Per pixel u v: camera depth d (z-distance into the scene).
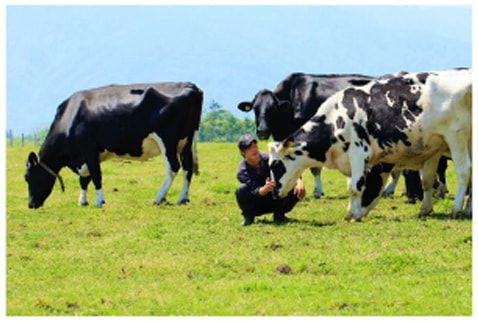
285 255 16.47
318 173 25.22
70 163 25.50
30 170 25.45
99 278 15.66
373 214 20.86
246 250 16.98
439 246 16.67
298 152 19.80
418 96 19.48
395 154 19.81
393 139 19.64
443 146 19.64
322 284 14.58
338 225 18.97
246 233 18.52
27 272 16.19
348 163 20.06
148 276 15.70
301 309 13.45
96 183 24.88
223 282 15.00
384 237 17.56
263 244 17.36
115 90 24.95
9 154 42.47
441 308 13.30
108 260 16.84
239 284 14.56
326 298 13.82
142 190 28.44
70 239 19.14
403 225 18.52
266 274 15.44
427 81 19.47
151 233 18.89
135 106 24.44
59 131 25.19
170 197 26.81
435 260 15.70
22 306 14.00
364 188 19.91
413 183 22.72
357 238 17.56
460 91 19.12
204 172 32.50
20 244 18.81
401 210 21.50
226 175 31.91
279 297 14.02
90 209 23.72
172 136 24.28
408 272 15.23
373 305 13.55
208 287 14.72
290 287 14.40
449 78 19.31
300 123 25.09
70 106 25.25
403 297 13.80
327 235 17.95
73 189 29.39
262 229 18.84
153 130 24.38
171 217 21.41
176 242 18.05
